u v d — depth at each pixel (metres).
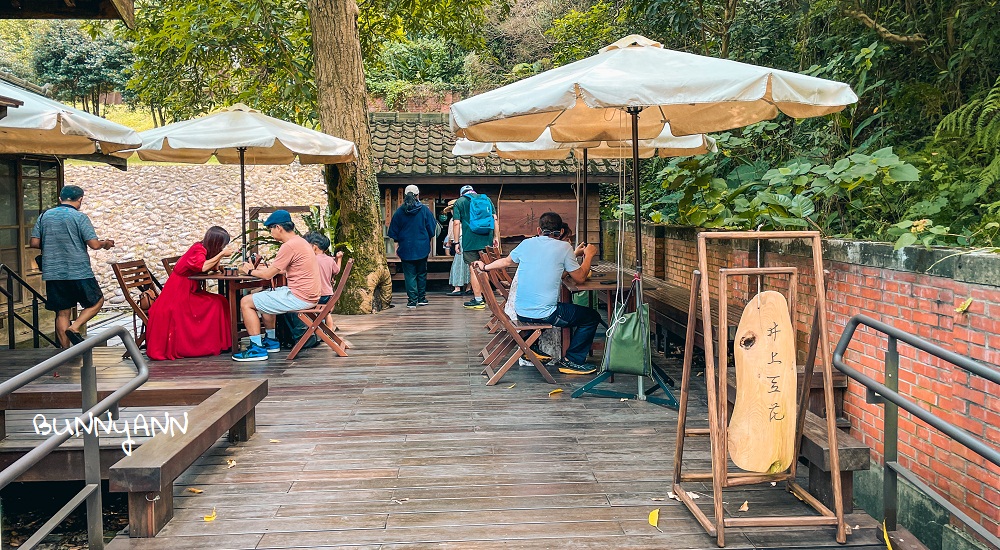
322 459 4.66
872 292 4.50
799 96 4.69
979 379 3.55
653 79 4.64
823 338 3.53
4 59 31.53
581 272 6.79
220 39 13.96
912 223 4.29
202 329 7.78
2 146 7.50
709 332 3.52
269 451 4.82
